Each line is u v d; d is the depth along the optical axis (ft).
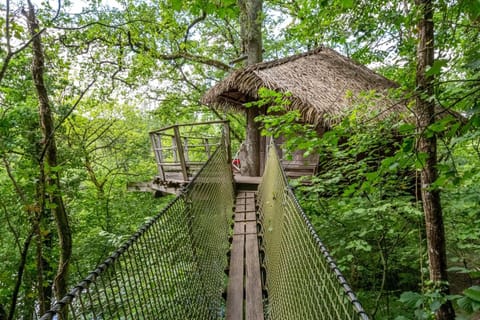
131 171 38.99
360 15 11.00
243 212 17.84
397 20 9.15
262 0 35.81
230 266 11.17
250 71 21.50
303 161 20.59
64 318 3.18
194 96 44.78
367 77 22.22
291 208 7.98
